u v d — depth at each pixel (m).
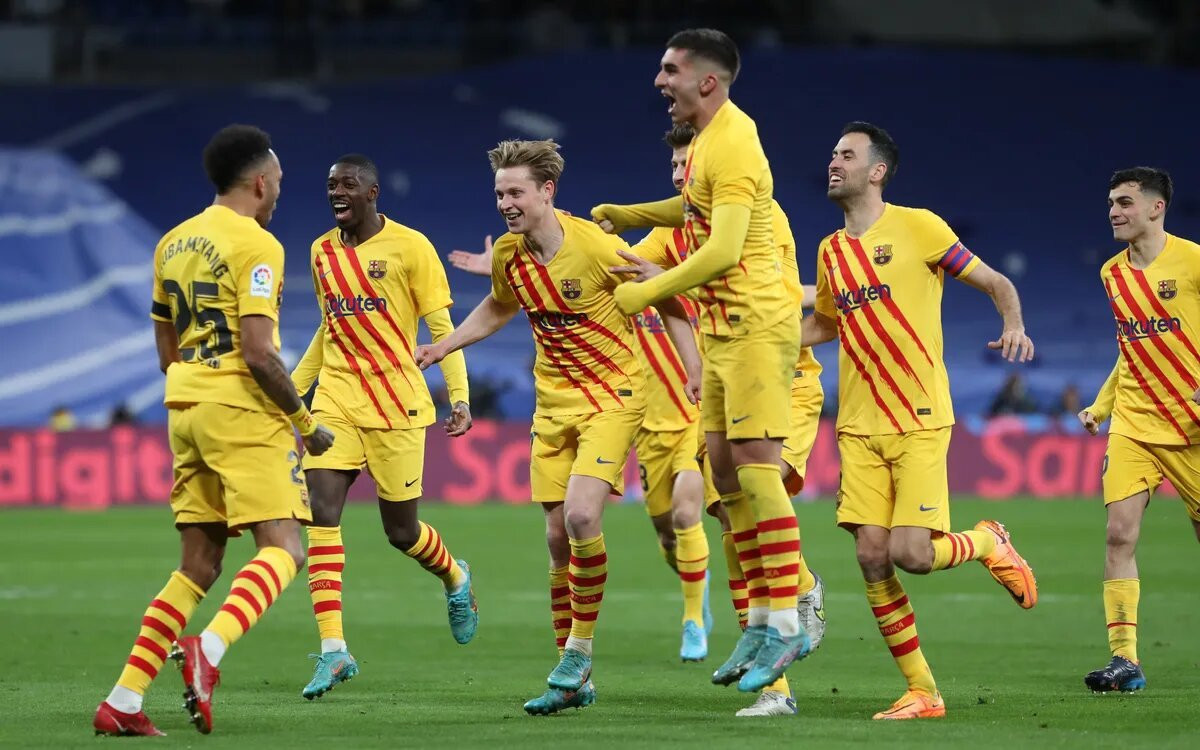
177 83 118.31
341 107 117.44
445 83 120.75
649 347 32.81
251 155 22.12
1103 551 55.19
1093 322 110.75
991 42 129.38
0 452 78.50
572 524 24.06
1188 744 20.19
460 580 30.31
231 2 120.38
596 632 36.66
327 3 121.50
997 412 91.19
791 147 119.69
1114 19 129.12
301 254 109.00
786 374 22.38
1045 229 117.44
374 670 30.30
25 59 115.88
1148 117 124.50
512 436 82.50
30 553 56.78
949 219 117.81
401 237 29.31
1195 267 27.89
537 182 24.23
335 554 27.66
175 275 21.97
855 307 24.39
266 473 21.75
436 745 20.06
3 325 100.75
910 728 21.80
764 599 23.56
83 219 107.56
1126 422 28.58
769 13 127.25
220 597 44.22
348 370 29.09
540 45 124.19
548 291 24.41
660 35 125.38
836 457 84.00
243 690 27.34
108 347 102.00
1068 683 27.94
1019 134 122.69
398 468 29.06
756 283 22.12
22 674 29.11
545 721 22.80
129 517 72.81
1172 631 35.72
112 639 34.75
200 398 21.59
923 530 23.83
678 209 25.00
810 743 20.17
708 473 30.41
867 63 125.12
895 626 23.73
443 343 25.97
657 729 21.72
